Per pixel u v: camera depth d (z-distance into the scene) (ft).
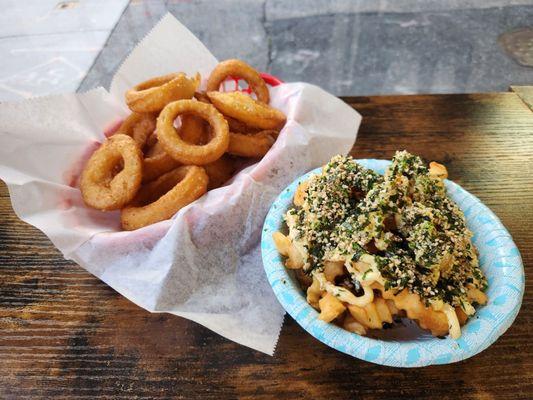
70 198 1.08
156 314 0.87
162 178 1.14
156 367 0.78
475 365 0.77
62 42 2.42
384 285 0.75
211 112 1.15
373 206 0.81
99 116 1.22
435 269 0.77
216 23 2.75
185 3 2.83
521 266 0.77
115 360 0.80
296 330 0.83
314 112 1.21
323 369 0.77
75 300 0.89
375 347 0.68
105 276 0.91
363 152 1.18
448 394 0.74
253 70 1.29
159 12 2.71
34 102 1.09
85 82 2.18
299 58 2.56
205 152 1.08
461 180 1.10
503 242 0.81
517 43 2.58
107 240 0.93
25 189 0.99
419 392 0.74
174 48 1.31
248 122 1.18
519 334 0.80
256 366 0.78
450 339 0.69
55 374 0.78
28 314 0.87
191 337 0.83
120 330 0.84
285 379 0.76
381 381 0.75
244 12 2.84
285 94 1.28
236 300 0.89
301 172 1.11
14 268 0.95
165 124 1.11
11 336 0.83
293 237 0.83
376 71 2.46
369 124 1.26
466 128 1.24
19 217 0.95
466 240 0.82
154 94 1.16
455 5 2.85
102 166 1.10
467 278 0.79
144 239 0.93
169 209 1.01
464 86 2.35
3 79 2.21
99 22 2.56
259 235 1.02
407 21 2.76
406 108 1.31
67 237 0.93
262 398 0.74
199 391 0.75
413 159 0.89
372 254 0.78
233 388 0.75
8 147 1.03
